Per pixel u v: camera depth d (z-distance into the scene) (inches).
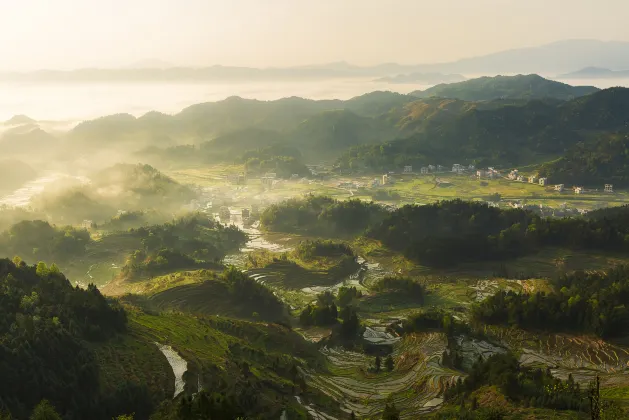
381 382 5792.3
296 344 6796.3
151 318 6560.0
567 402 4357.8
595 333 6619.1
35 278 6033.5
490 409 4254.4
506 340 6904.5
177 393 4623.5
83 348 4916.3
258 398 4665.4
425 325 7322.8
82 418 4168.3
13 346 4451.3
